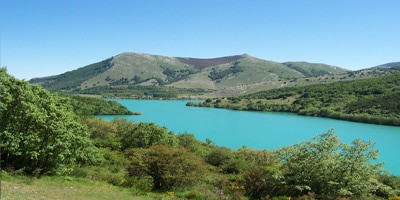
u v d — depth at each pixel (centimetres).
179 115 18800
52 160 2452
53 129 2348
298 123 15162
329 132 2455
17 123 2306
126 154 4684
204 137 11069
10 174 2072
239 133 12062
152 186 2469
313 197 2142
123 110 18912
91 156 2905
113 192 2091
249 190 2419
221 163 4781
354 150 2345
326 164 2262
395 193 2573
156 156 2502
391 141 10156
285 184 2352
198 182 2619
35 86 2556
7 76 2397
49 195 1683
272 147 9212
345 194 2220
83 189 2028
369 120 14975
